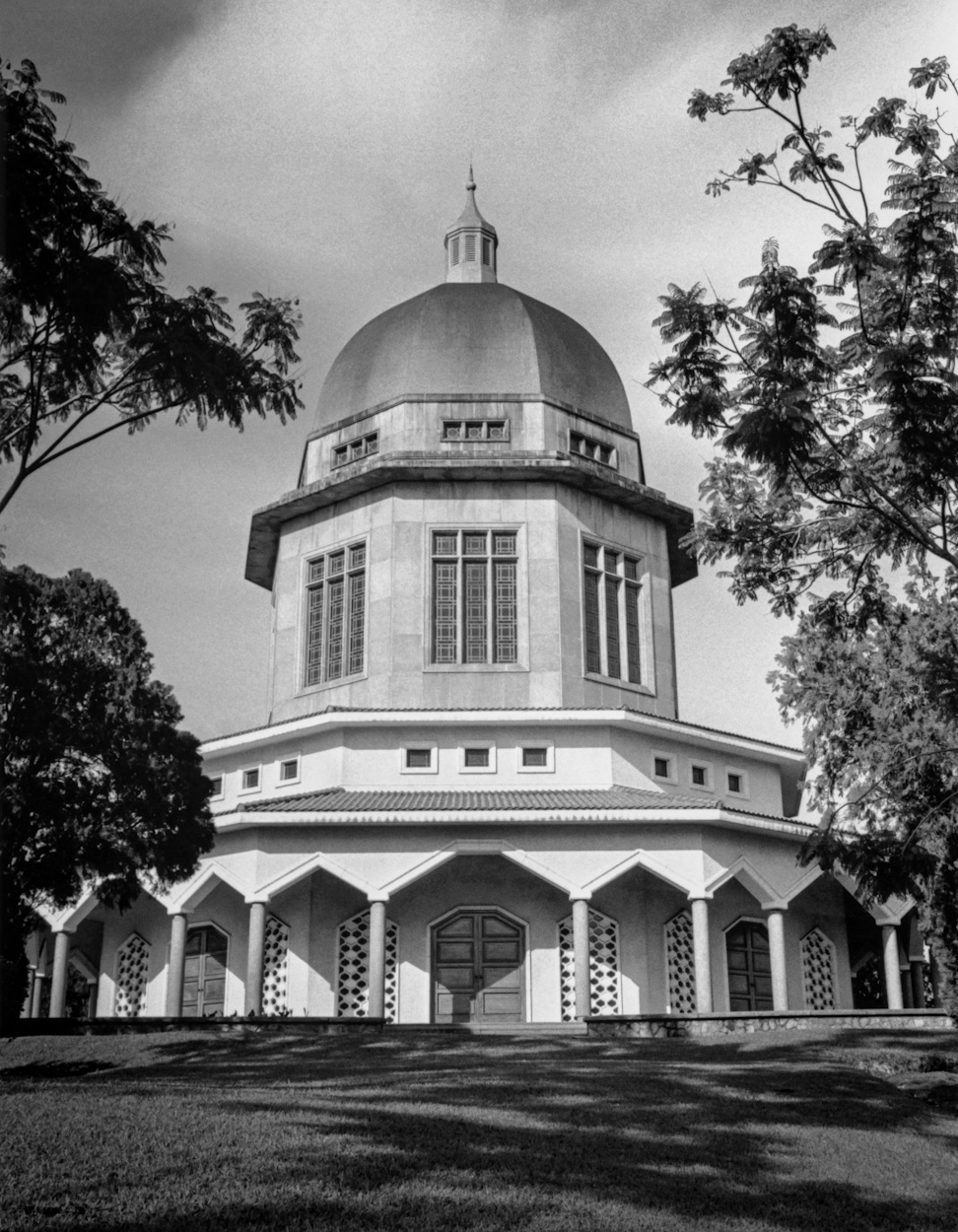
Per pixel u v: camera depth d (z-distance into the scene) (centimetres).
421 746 3519
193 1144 1402
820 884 3719
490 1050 2372
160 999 3584
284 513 3950
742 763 3806
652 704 3788
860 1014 2836
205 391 1883
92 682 2722
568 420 3909
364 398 4000
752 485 1789
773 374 1549
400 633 3641
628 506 3934
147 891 3359
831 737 2564
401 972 3316
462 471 3725
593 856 3197
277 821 3133
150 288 1858
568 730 3531
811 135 1605
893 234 1545
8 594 2725
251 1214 1195
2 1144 1368
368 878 3153
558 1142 1529
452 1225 1208
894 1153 1645
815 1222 1340
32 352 1805
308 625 3878
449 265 4519
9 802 2566
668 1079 2003
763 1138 1644
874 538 1752
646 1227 1262
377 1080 1945
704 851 3222
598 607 3794
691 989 3425
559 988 3319
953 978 2694
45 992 4159
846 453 1653
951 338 1591
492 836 3200
